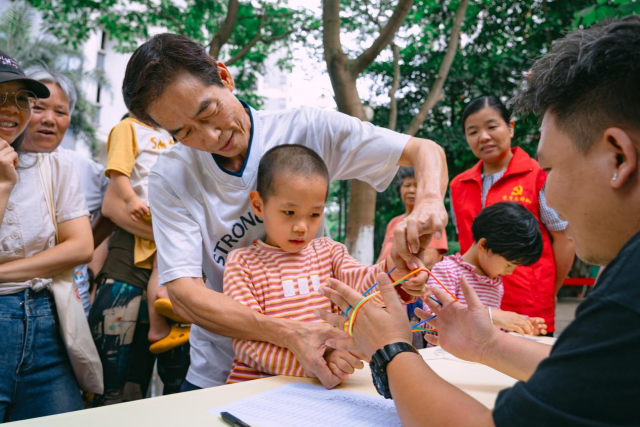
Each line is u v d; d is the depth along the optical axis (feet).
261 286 4.67
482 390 3.87
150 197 5.02
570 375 2.03
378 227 28.02
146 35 26.20
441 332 4.22
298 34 25.71
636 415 1.92
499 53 28.66
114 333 7.43
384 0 23.38
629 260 2.09
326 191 4.68
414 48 29.40
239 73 27.50
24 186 5.77
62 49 32.45
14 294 5.45
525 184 8.36
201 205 4.99
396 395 2.74
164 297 7.36
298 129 5.20
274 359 4.20
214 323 4.37
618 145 2.27
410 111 29.40
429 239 4.15
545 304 8.01
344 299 3.50
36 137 7.59
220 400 3.52
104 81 35.73
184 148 4.98
